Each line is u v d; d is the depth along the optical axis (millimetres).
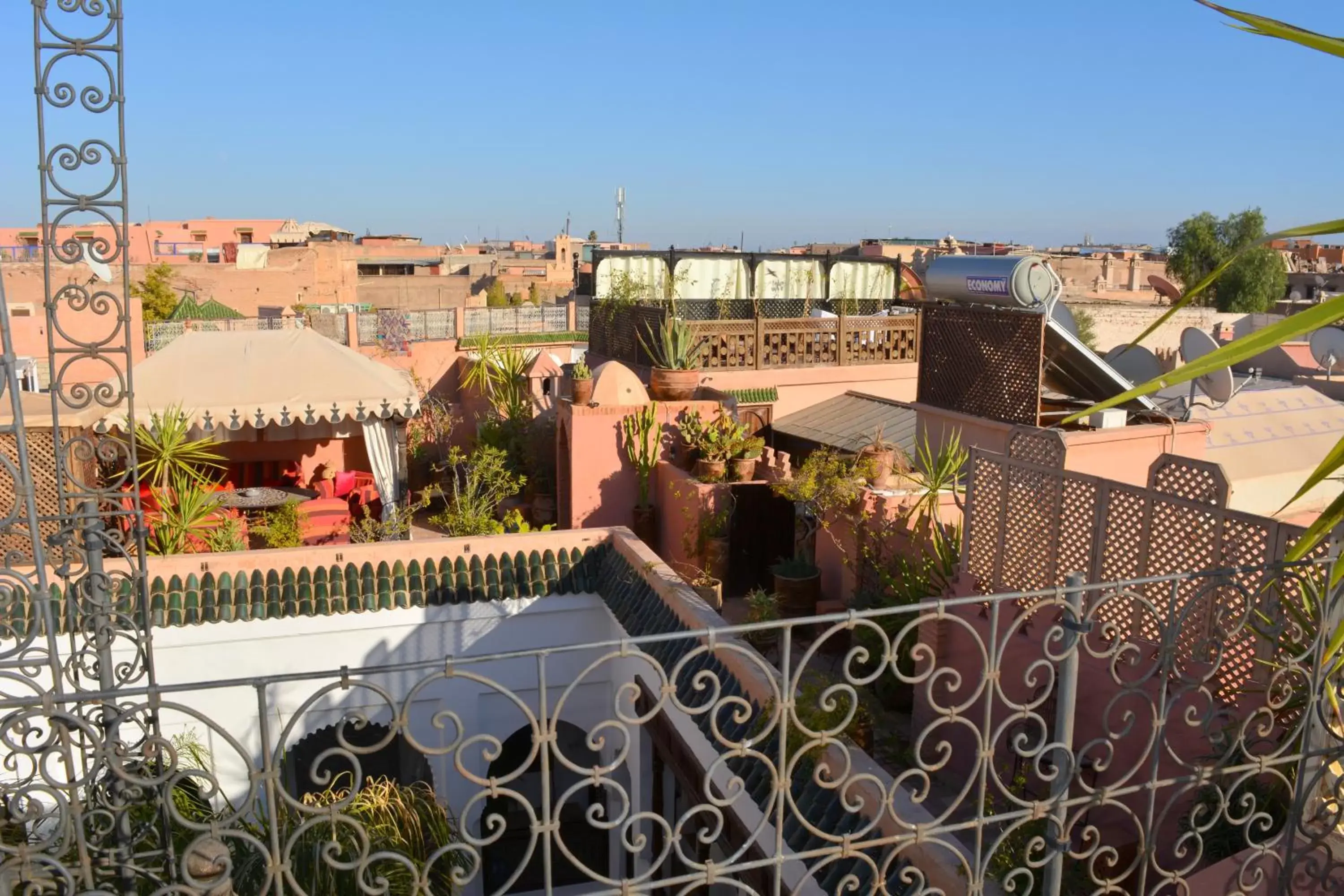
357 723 3430
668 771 9008
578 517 14234
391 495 17094
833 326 17406
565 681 10031
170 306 36188
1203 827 4336
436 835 6367
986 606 8289
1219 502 6316
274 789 3322
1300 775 4328
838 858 3922
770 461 13289
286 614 9344
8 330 4902
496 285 46906
